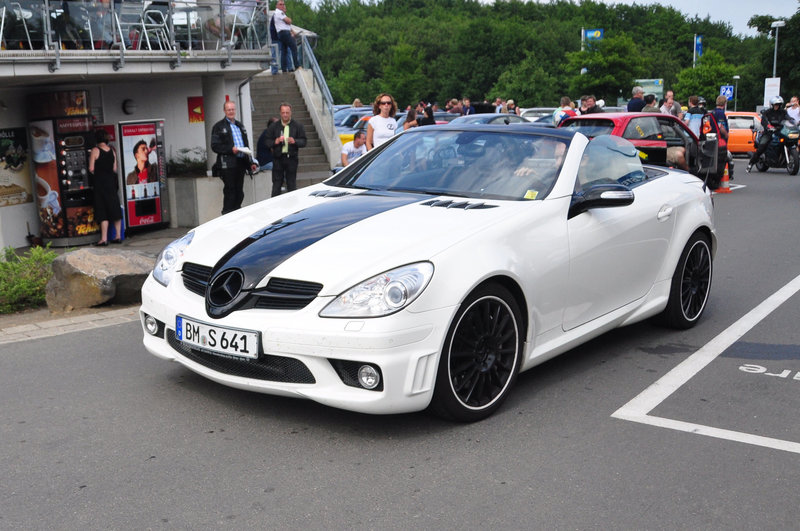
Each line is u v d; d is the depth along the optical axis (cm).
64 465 372
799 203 1377
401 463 371
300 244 412
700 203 593
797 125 1972
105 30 1177
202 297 416
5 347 564
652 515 326
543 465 370
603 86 6988
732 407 445
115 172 1181
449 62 12350
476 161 502
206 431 408
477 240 409
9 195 1192
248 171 1255
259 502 336
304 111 2147
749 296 705
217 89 1573
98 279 682
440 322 383
